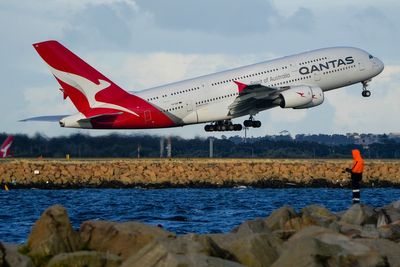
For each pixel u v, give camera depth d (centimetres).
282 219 6650
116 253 5466
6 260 4728
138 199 15162
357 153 9275
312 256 4650
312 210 7544
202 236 5156
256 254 5188
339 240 5212
